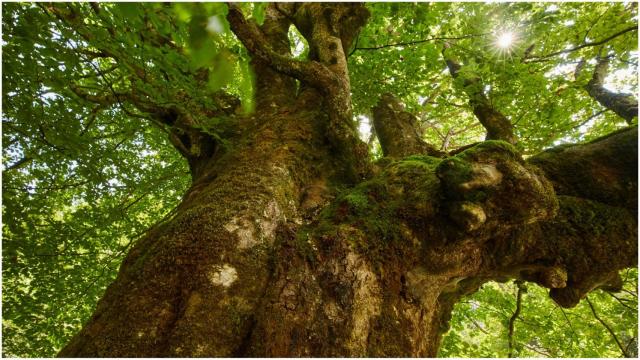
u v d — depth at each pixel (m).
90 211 5.41
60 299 5.48
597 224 2.27
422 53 5.55
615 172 2.43
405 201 2.22
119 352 1.30
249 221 1.87
